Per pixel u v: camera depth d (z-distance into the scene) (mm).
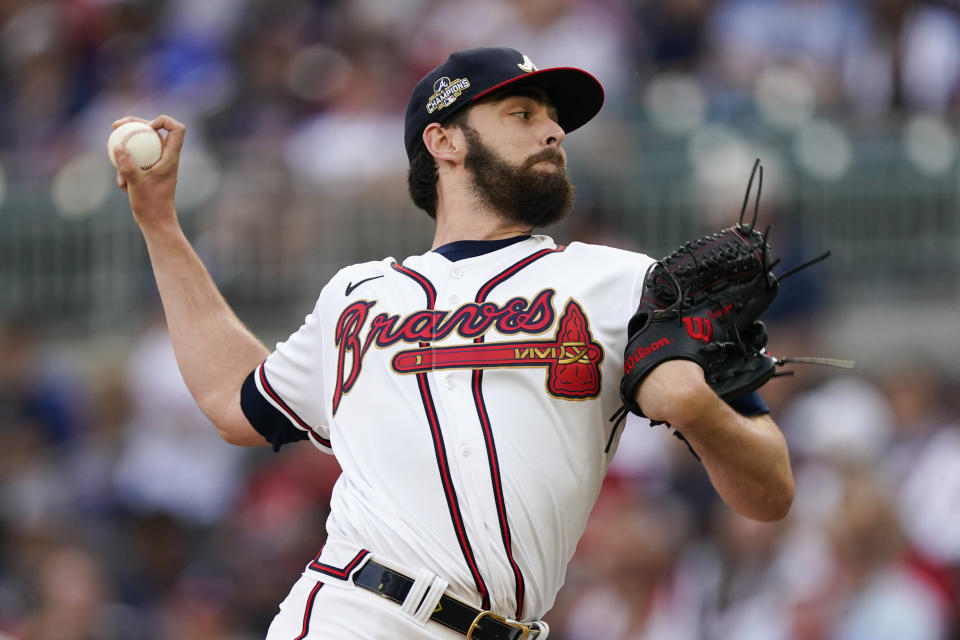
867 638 21719
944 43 34656
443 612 9828
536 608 10117
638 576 24281
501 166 10914
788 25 34875
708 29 35562
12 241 36844
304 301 33812
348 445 10344
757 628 23000
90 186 36750
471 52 11180
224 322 11938
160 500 30219
